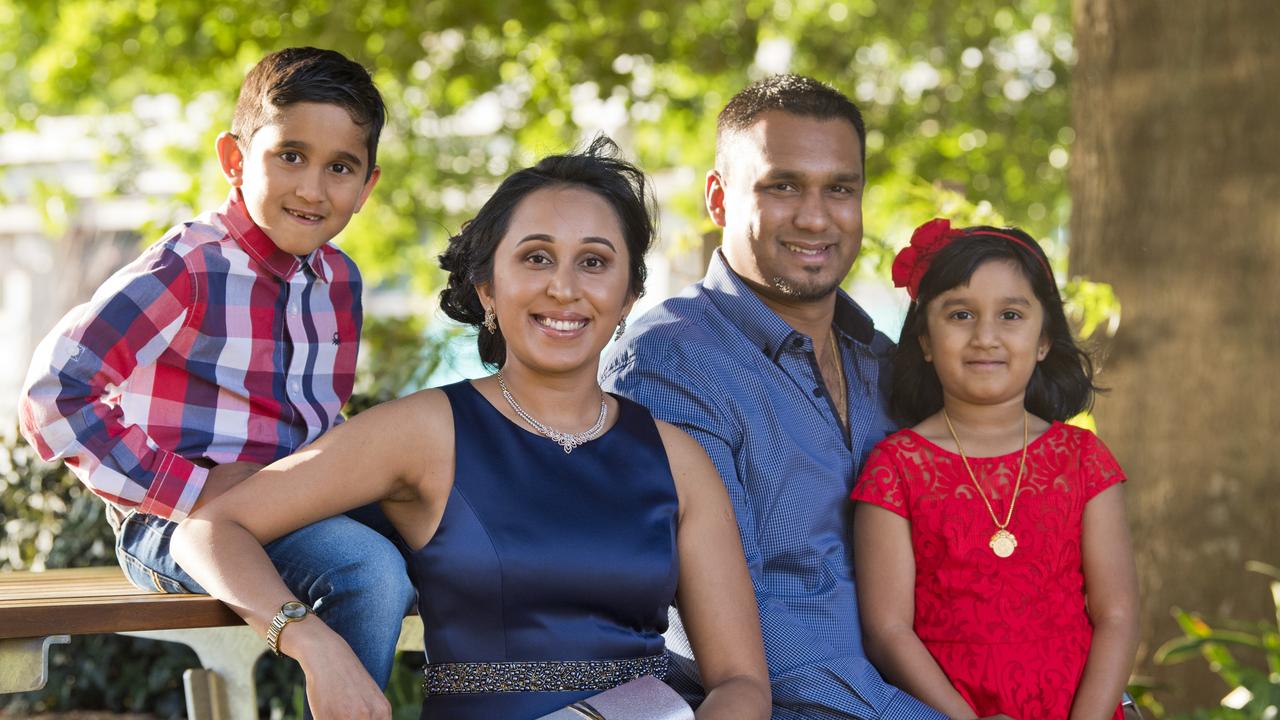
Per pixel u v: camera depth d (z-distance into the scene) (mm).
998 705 2910
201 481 2656
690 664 2961
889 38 10797
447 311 2787
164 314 2734
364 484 2443
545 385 2582
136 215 15383
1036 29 11234
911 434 3096
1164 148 4910
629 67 9977
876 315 4289
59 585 3035
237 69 10305
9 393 12711
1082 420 4391
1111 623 2984
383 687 2580
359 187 2986
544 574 2428
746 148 3207
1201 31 4859
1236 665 4336
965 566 2961
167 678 5047
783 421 3070
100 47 10070
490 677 2430
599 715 2303
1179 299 4836
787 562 3027
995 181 11086
